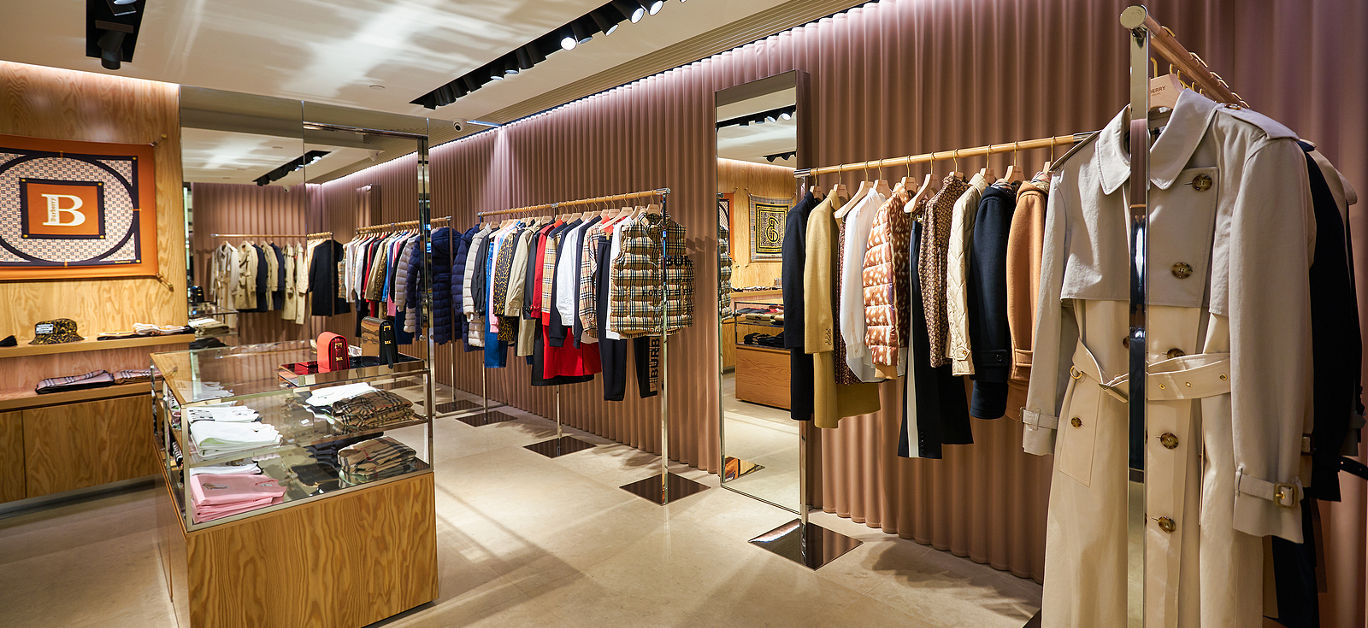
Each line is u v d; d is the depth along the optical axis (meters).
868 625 2.43
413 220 5.55
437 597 2.62
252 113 4.48
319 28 3.32
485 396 5.72
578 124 4.87
